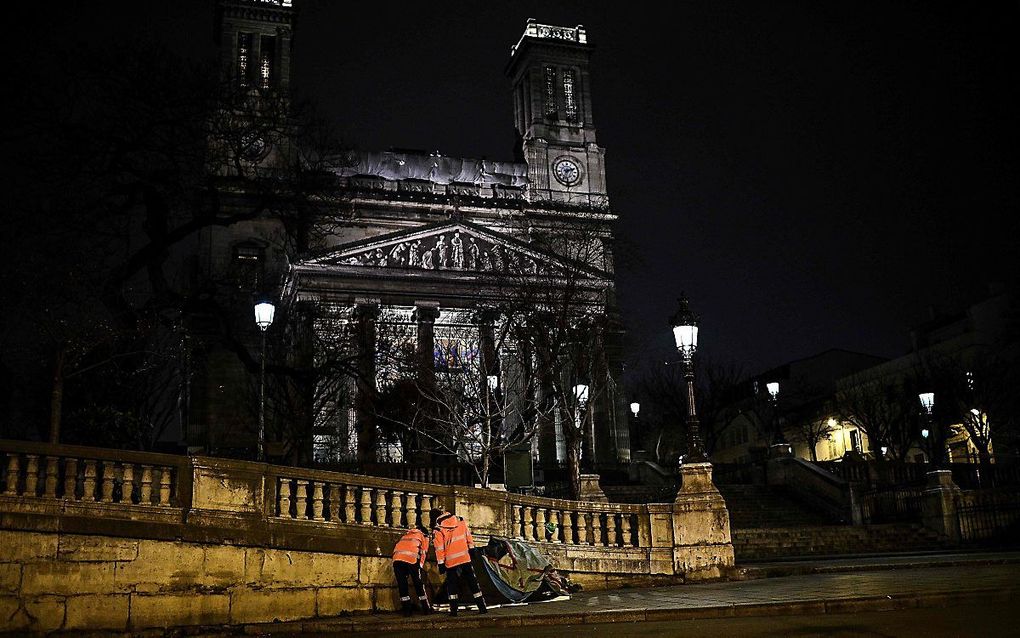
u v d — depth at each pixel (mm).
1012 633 8680
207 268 65688
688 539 17734
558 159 80562
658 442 66375
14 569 12016
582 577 16953
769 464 36031
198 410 58750
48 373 30422
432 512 13742
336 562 14164
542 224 71938
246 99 38875
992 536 27734
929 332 68375
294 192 40344
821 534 27203
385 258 61094
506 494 16750
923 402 30297
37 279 27859
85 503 12984
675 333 19062
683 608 11789
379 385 47750
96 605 12383
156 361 37250
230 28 75562
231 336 38906
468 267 62188
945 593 11617
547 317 43000
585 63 84375
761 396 65188
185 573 12984
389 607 14469
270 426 47344
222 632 12594
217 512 13656
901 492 31141
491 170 79438
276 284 62625
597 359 42219
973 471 34125
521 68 85438
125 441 28516
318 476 14703
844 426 65750
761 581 16609
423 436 44844
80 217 32469
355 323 51312
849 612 11203
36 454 12852
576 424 33344
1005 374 51594
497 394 43844
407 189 75438
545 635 10312
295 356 49688
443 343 59812
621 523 17938
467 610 13859
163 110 34094
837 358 78750
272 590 13539
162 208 35656
